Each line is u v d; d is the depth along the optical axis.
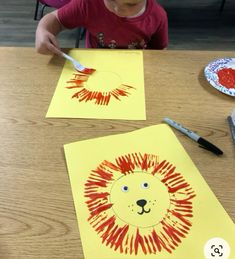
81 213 0.48
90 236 0.45
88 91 0.72
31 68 0.79
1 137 0.60
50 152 0.57
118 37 1.06
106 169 0.55
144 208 0.49
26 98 0.70
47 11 2.81
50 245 0.44
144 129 0.62
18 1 3.00
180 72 0.78
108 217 0.47
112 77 0.76
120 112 0.66
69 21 1.04
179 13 2.79
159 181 0.53
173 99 0.70
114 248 0.44
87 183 0.52
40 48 0.85
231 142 0.60
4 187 0.51
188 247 0.44
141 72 0.78
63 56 0.83
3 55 0.84
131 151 0.58
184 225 0.46
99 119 0.65
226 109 0.68
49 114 0.66
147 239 0.45
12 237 0.45
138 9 0.98
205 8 2.88
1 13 2.80
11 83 0.74
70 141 0.60
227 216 0.47
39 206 0.49
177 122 0.64
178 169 0.55
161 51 0.86
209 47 2.39
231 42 2.46
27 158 0.56
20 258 0.42
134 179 0.53
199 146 0.59
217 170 0.54
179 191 0.51
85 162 0.56
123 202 0.49
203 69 0.80
